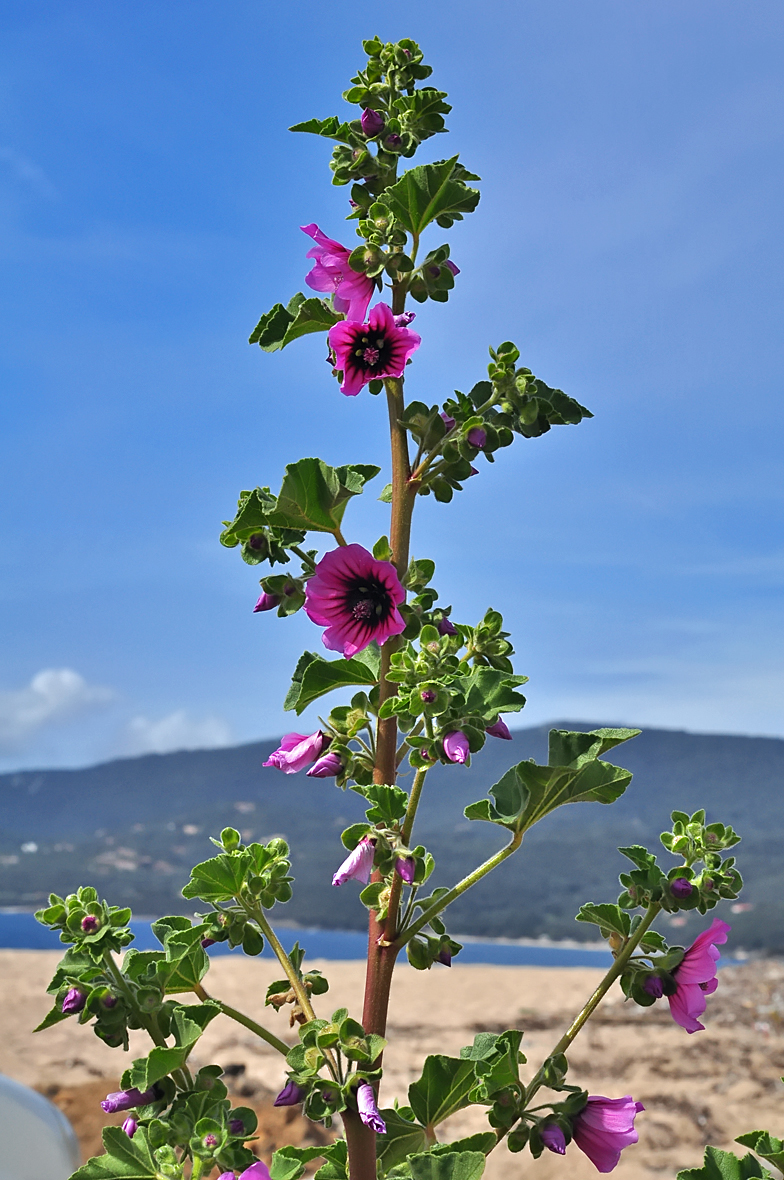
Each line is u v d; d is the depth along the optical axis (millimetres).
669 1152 7766
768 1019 11922
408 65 2812
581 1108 2348
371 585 2420
